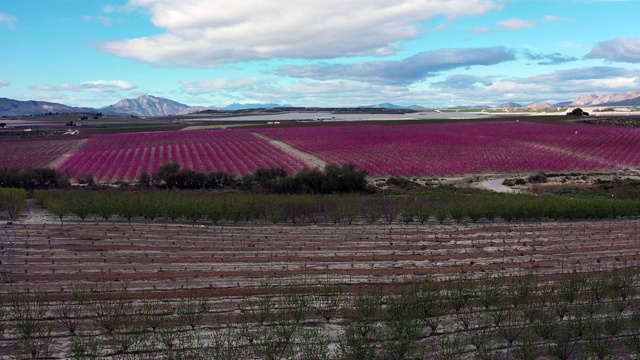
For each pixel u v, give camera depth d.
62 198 40.84
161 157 77.44
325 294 19.78
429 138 94.19
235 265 25.86
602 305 19.86
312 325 18.61
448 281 22.72
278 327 17.77
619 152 83.00
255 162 72.44
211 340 17.06
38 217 37.31
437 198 44.69
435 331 18.17
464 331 18.14
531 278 22.83
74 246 29.00
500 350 16.75
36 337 17.11
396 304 18.98
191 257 27.19
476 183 63.00
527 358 15.83
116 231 32.75
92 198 39.66
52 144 96.56
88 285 22.58
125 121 187.88
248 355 15.98
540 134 99.44
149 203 36.94
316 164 70.94
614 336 17.38
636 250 29.47
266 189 53.72
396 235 32.69
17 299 18.72
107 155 80.06
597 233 33.81
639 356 16.17
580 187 59.44
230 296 21.33
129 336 17.09
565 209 38.09
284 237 31.86
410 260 27.08
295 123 143.25
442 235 32.91
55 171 58.16
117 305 19.31
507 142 90.31
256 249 28.97
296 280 23.58
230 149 85.50
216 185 57.16
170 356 14.99
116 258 26.81
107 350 16.38
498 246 30.19
